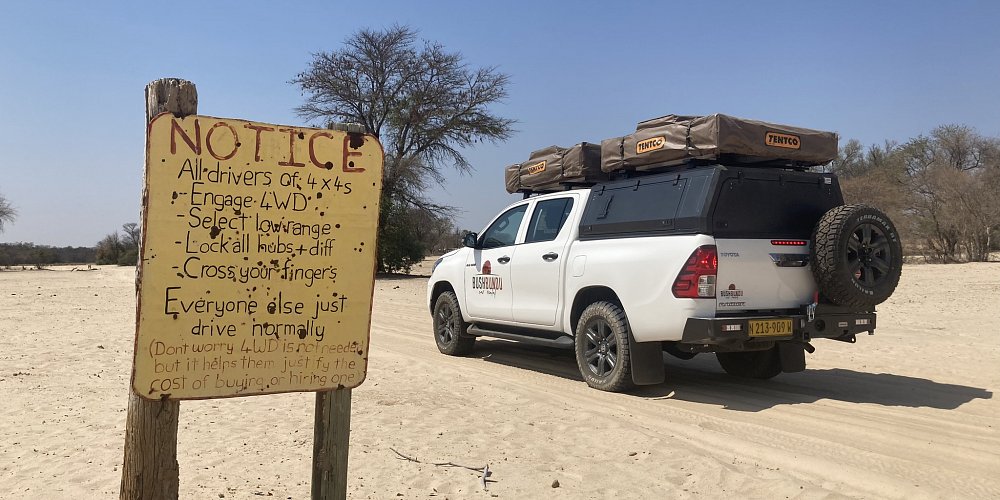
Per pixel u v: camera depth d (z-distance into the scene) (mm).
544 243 8008
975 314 13227
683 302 6191
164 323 2861
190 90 2912
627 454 4887
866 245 6438
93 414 5945
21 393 6711
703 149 6398
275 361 3051
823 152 6840
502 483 4324
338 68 37406
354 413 6012
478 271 9047
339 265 3152
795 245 6590
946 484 4301
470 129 38594
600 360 7137
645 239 6656
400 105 37906
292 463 4668
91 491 4133
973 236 36969
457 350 9516
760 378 7754
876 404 6465
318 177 3115
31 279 33688
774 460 4805
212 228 2941
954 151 48375
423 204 38250
